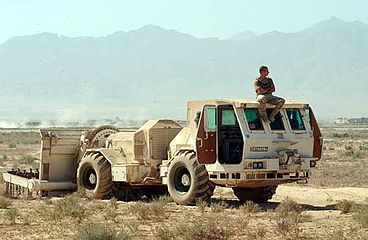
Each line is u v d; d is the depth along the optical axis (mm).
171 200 63938
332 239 43156
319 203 65750
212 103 60656
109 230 43406
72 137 73688
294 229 45969
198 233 43688
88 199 68750
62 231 47875
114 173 68188
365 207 53875
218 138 60219
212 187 61625
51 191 72188
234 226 48219
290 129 61281
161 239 43969
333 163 136125
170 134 67812
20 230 48438
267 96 59844
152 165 66875
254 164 59125
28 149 198625
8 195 74625
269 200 68562
